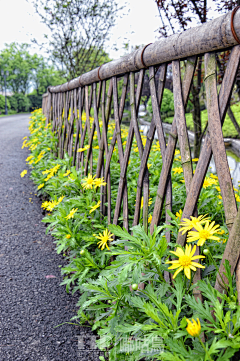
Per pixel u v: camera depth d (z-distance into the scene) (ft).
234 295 3.47
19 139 29.43
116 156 10.03
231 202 3.47
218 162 3.59
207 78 3.75
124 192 6.40
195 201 3.99
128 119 72.79
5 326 5.99
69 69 28.37
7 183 14.99
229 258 3.44
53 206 7.98
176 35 4.31
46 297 6.91
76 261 6.13
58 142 15.06
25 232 10.08
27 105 151.94
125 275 3.89
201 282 3.55
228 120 40.37
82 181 8.19
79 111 10.84
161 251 4.04
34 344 5.58
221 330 3.13
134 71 5.91
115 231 4.44
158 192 4.94
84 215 7.14
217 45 3.55
